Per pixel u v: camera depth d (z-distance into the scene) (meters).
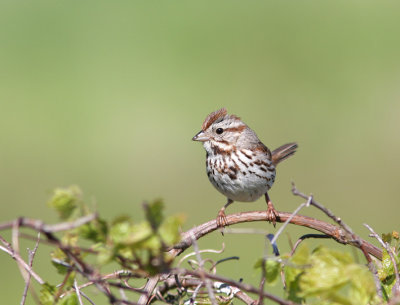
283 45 21.81
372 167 16.20
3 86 19.73
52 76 20.41
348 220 14.38
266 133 17.70
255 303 4.40
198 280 4.48
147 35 22.28
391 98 18.92
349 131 17.59
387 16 23.30
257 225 12.73
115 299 3.58
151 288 4.22
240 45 21.95
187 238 4.61
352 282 3.50
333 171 16.23
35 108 18.80
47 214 14.63
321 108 18.66
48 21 22.97
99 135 17.94
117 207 14.55
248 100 19.12
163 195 15.38
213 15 23.91
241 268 11.04
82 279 3.88
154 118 18.56
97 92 19.55
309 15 23.52
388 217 14.43
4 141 17.48
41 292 3.75
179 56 21.33
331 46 21.70
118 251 3.30
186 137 17.67
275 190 15.37
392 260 4.21
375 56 20.89
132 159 16.88
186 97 19.22
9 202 15.08
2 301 10.50
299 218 4.74
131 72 20.31
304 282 3.57
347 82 19.66
